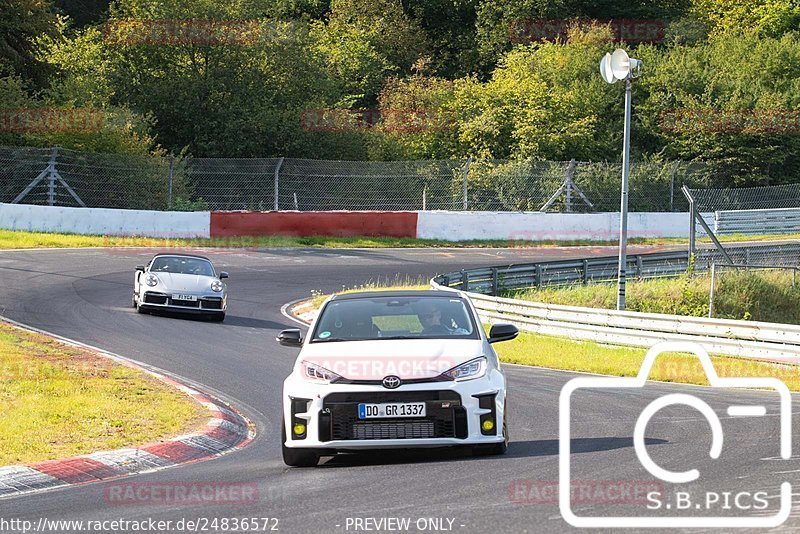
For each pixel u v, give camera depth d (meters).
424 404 32.16
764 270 125.12
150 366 62.59
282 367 64.50
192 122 197.62
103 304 91.31
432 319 36.06
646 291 112.38
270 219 151.00
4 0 180.62
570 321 85.75
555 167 179.88
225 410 48.91
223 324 85.19
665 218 179.12
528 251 155.62
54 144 159.00
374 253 144.75
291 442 32.94
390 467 32.44
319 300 100.25
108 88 196.50
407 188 171.12
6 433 39.59
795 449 33.88
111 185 151.50
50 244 131.50
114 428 41.53
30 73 188.12
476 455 34.22
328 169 170.62
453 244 160.38
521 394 53.06
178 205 155.00
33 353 61.62
